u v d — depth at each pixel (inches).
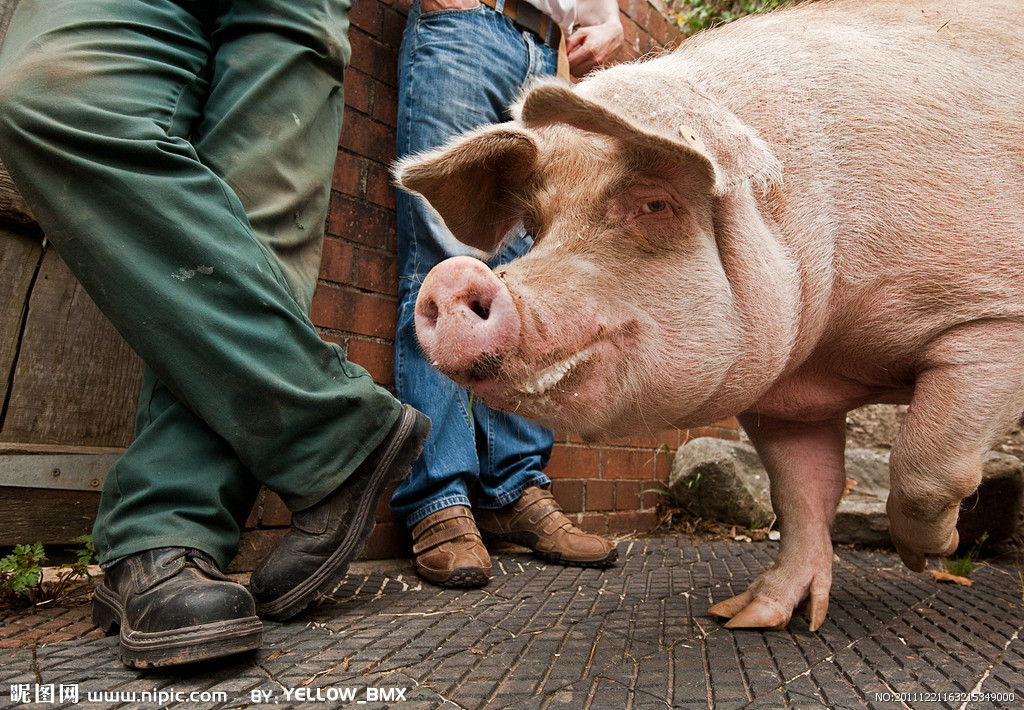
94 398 109.0
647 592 104.2
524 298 63.7
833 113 82.3
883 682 64.1
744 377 76.8
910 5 94.0
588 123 60.5
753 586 89.6
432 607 92.3
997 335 79.8
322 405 80.1
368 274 135.5
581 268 67.8
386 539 131.8
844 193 81.6
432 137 125.6
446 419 118.6
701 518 191.8
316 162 91.7
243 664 66.3
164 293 74.4
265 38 87.1
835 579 119.1
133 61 78.2
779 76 82.9
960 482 79.8
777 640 77.8
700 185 70.2
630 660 69.3
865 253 81.9
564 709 55.9
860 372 92.0
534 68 133.9
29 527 100.5
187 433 77.6
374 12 140.8
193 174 76.8
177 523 73.2
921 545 87.7
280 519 116.4
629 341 68.9
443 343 61.9
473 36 126.3
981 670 67.8
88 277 75.0
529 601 97.3
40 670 63.3
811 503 94.4
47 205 74.4
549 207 72.4
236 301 76.7
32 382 104.0
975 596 106.4
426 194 75.5
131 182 74.3
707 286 72.3
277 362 78.2
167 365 74.9
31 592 87.1
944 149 80.9
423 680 62.4
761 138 78.5
